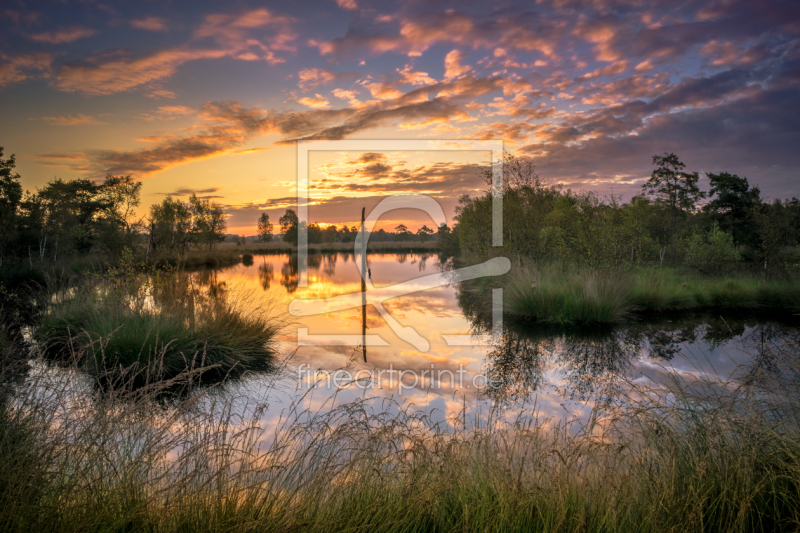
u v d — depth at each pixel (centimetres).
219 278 2072
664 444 295
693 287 1210
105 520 226
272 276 2184
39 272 1717
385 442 297
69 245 2350
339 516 232
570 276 1116
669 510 238
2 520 210
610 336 849
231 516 228
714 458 276
